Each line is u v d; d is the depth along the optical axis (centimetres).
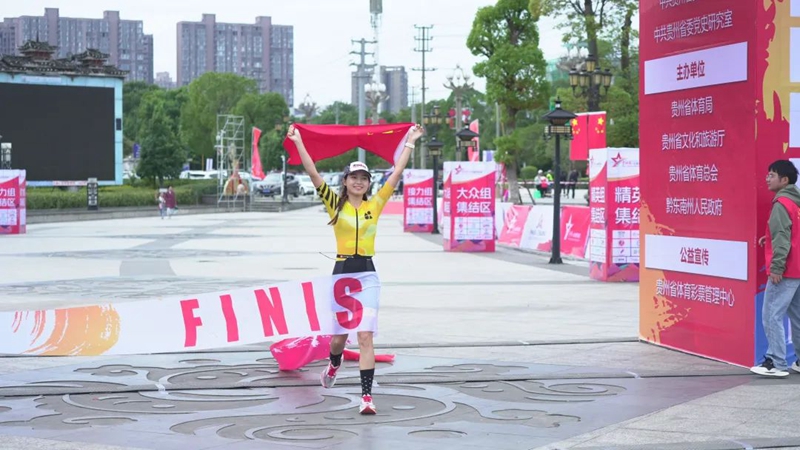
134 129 15800
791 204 1100
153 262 2847
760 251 1152
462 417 927
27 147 6328
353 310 959
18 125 6281
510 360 1235
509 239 3744
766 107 1151
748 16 1152
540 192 7850
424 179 4588
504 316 1664
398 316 1661
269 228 5012
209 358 1255
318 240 3953
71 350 1035
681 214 1291
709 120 1229
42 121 6384
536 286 2191
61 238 4147
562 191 8444
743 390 1051
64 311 1040
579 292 2062
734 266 1190
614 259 2288
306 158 979
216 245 3650
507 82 5753
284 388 1071
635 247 2297
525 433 862
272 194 9450
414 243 3819
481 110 14250
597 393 1038
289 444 826
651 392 1041
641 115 1376
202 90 12538
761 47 1144
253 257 3050
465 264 2828
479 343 1362
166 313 1040
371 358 950
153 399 1016
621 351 1307
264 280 2292
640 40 1373
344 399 1012
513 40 5784
